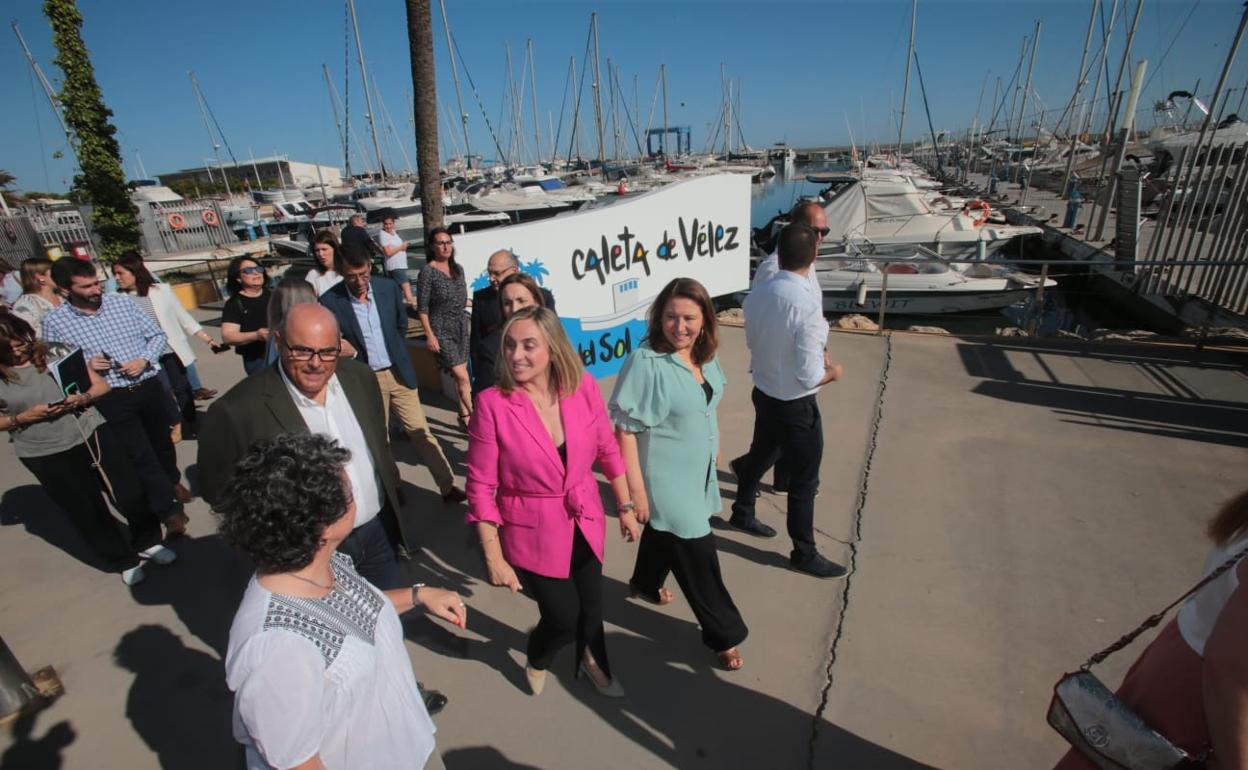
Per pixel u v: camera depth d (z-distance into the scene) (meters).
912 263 11.30
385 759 1.37
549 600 2.25
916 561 3.29
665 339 2.38
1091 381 5.42
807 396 2.90
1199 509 3.59
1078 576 3.11
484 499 2.14
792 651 2.75
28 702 2.56
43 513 4.23
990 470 4.13
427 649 2.83
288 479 1.18
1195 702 1.17
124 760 2.35
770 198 45.03
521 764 2.27
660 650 2.79
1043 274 6.71
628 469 2.42
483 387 3.65
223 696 2.63
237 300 4.37
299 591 1.24
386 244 10.44
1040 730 2.33
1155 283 9.95
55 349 3.08
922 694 2.50
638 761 2.28
